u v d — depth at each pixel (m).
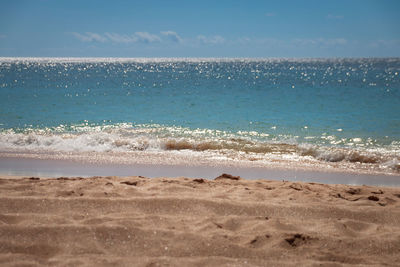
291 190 5.72
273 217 4.45
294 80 56.22
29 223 3.89
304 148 11.99
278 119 18.91
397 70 97.75
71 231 3.69
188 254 3.38
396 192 6.12
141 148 12.05
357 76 67.94
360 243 3.68
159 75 72.88
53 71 85.75
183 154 11.23
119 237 3.63
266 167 9.71
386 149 12.38
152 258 3.22
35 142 12.44
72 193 5.04
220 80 56.16
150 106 23.95
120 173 8.69
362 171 9.52
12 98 27.56
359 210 4.68
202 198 4.88
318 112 21.31
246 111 21.80
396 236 3.83
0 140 12.47
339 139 14.16
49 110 21.62
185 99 28.30
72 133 14.75
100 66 136.12
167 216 4.23
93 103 25.28
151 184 5.90
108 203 4.64
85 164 9.63
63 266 3.03
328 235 3.83
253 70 105.50
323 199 5.30
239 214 4.51
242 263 3.18
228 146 12.30
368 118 19.05
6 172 8.58
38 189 5.29
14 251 3.34
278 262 3.21
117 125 17.06
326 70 102.50
